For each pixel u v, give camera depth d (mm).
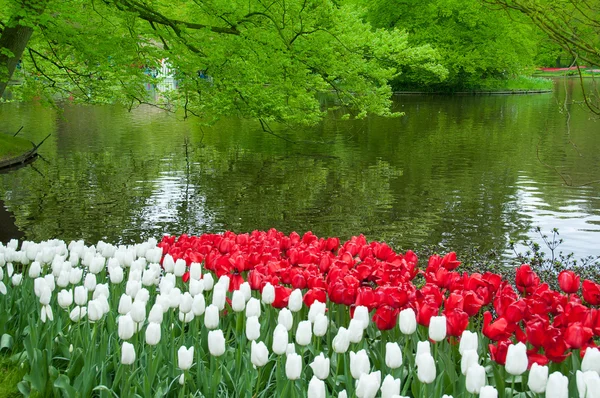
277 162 20578
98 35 11172
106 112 37594
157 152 22703
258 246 5578
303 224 12625
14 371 4508
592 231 11773
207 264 5090
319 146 24438
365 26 16188
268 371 4176
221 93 12484
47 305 4301
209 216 13320
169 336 4410
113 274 4766
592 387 2959
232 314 4762
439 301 4375
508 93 55125
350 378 3678
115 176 18000
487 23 49500
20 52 11500
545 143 24234
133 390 3758
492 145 24047
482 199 14734
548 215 13102
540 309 4180
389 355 3359
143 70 12789
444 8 49875
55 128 29859
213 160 20969
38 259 5297
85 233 12016
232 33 11891
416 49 16766
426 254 10305
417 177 17719
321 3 12484
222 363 4082
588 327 3850
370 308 4266
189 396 3766
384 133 28469
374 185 16609
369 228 12258
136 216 13320
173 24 11625
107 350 4348
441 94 54750
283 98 14039
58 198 15094
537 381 3127
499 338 3732
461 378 3652
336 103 43688
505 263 9680
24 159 20391
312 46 12773
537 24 5621
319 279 4566
